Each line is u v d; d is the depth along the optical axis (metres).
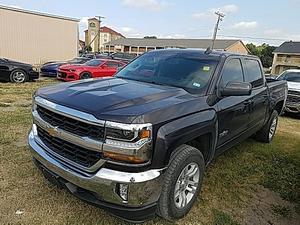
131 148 2.30
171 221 2.90
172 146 2.54
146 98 2.80
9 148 4.48
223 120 3.48
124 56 24.05
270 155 5.14
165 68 3.85
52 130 2.71
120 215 2.47
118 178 2.32
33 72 13.61
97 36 80.88
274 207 3.40
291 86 9.38
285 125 8.20
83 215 2.88
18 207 2.94
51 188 3.33
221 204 3.35
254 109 4.49
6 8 21.44
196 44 70.44
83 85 3.22
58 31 24.52
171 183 2.66
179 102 2.85
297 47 59.28
